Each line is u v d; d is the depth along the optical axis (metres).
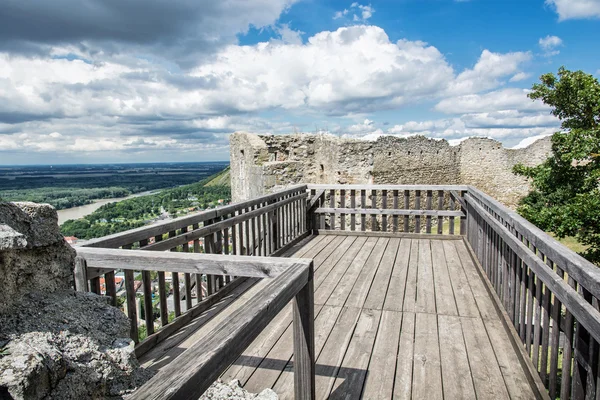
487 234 4.24
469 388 2.43
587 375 1.76
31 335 1.48
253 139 12.71
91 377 1.49
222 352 1.13
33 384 1.23
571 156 9.99
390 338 3.05
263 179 11.04
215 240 3.90
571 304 1.81
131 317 2.68
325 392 2.39
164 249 3.12
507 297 3.29
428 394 2.38
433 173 20.64
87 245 2.45
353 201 6.74
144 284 2.84
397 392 2.40
